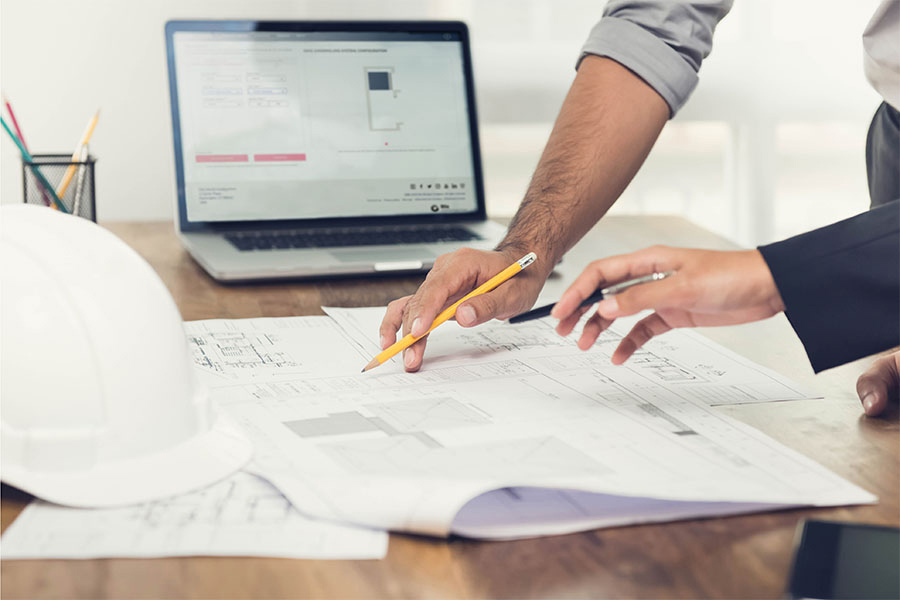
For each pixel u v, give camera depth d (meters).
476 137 1.19
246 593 0.41
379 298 0.94
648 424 0.58
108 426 0.49
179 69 1.10
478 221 1.20
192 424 0.52
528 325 0.84
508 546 0.45
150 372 0.50
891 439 0.58
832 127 1.83
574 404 0.62
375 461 0.51
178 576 0.42
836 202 1.93
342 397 0.63
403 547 0.45
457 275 0.72
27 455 0.49
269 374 0.68
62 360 0.48
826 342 0.55
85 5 1.40
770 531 0.47
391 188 1.16
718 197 1.88
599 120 0.87
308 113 1.14
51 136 1.42
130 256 0.53
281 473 0.50
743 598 0.41
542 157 0.89
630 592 0.41
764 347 0.79
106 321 0.49
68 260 0.50
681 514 0.48
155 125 1.45
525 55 1.62
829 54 1.74
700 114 1.74
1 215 0.53
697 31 0.90
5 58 1.38
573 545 0.45
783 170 1.89
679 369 0.71
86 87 1.42
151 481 0.49
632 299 0.54
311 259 1.00
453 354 0.74
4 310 0.49
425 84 1.18
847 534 0.43
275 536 0.45
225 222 1.11
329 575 0.42
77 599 0.40
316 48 1.14
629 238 1.22
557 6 1.63
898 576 0.38
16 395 0.49
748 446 0.55
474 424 0.57
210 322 0.83
